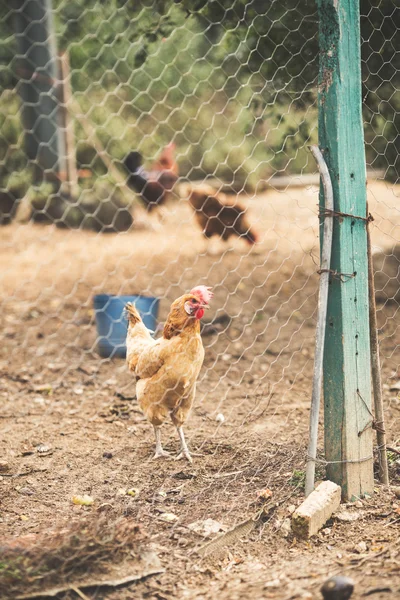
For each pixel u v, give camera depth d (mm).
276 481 3906
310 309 7977
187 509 3658
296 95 4973
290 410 5230
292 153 5555
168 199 14039
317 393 3553
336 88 3432
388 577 2814
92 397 5676
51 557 2939
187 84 13023
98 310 6223
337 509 3582
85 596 2844
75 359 6711
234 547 3316
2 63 11359
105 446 4633
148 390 4199
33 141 12672
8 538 3285
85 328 7223
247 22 5133
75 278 10031
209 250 11297
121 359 6664
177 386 4125
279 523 3463
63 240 12469
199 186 12203
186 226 13422
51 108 11734
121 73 13164
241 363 6441
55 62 11242
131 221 13445
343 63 3428
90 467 4281
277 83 5102
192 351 4082
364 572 2893
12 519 3586
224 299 8547
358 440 3668
